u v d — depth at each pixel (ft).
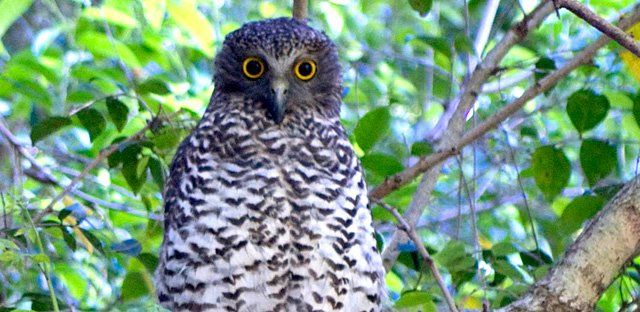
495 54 37.73
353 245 30.78
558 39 46.88
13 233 32.24
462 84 42.37
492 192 47.70
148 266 34.14
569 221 34.86
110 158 35.53
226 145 31.37
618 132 46.60
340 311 30.60
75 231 35.22
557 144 39.70
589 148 34.99
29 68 42.96
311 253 30.40
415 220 35.91
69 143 49.42
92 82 41.86
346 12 54.39
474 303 37.47
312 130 31.96
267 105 31.94
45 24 51.75
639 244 29.22
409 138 47.37
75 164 48.11
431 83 46.26
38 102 42.68
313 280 30.35
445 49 37.93
